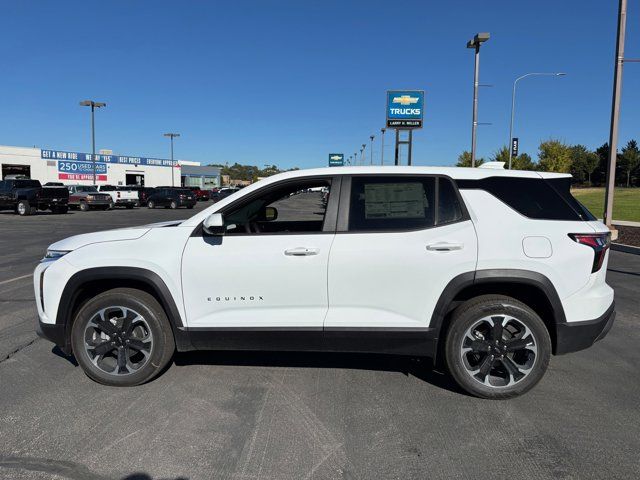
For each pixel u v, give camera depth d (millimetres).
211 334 3928
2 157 52281
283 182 4012
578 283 3713
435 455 3100
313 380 4246
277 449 3162
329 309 3846
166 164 74188
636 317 6219
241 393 3982
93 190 35062
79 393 3979
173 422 3504
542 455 3098
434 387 4113
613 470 2939
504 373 3928
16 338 5367
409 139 34281
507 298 3779
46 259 4148
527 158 63000
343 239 3812
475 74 23953
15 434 3330
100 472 2912
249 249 3854
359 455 3096
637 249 11844
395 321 3805
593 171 97375
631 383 4203
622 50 14242
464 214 3811
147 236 4023
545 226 3764
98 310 4020
